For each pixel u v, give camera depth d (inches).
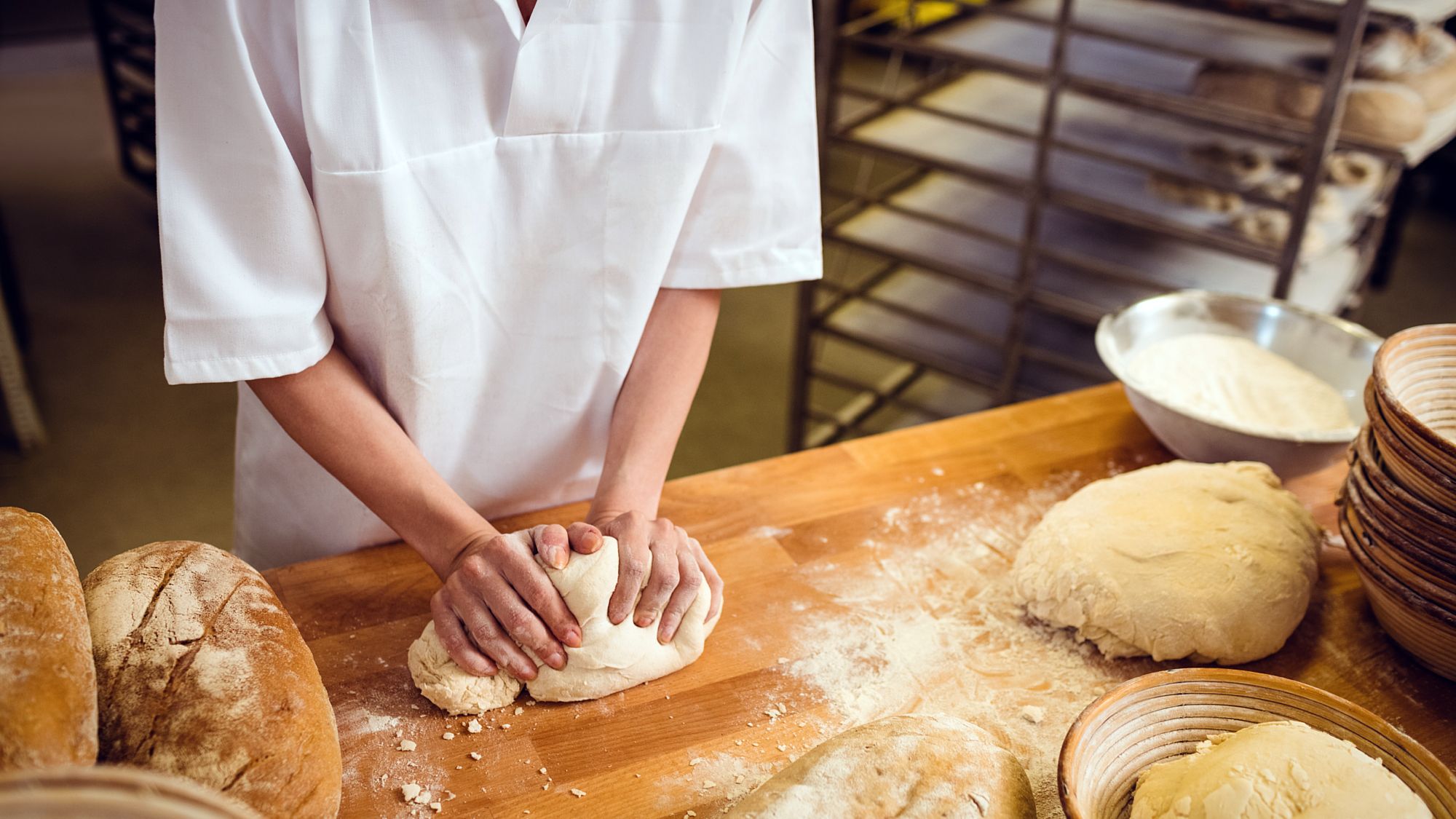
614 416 43.3
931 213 88.0
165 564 32.9
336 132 32.1
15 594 27.3
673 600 36.5
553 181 37.1
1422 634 36.6
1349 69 60.4
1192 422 45.3
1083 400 54.1
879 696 36.1
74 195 166.1
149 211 162.7
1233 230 72.1
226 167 31.6
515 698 35.4
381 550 41.4
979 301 93.2
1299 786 27.3
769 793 30.0
